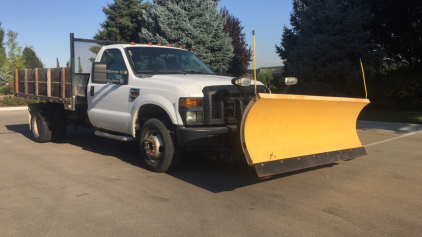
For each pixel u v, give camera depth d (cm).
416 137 1008
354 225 399
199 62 770
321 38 1619
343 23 1603
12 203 471
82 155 764
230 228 391
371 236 373
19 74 1043
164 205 461
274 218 418
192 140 540
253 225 399
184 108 552
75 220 415
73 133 1091
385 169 646
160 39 2216
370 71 1680
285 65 2147
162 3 2367
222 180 569
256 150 489
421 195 502
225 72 755
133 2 3116
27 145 888
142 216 425
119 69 692
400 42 1733
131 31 3133
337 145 596
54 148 846
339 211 440
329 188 530
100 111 721
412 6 1593
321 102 541
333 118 596
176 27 2242
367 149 837
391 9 1642
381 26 1719
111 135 689
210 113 555
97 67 633
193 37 2239
